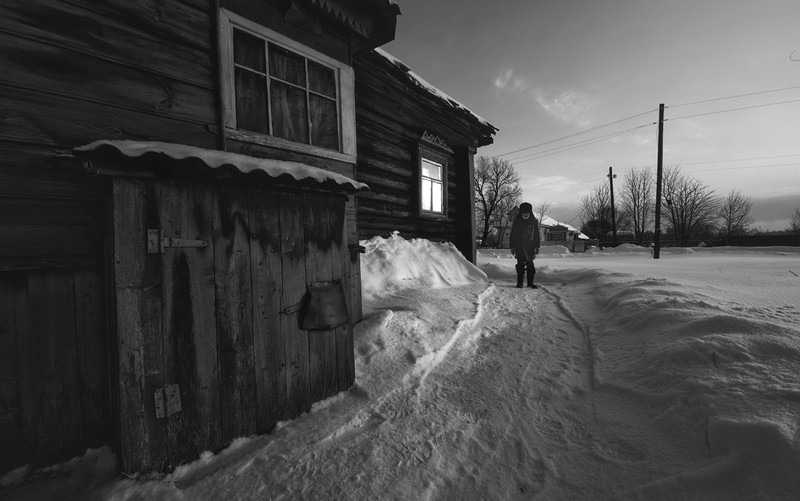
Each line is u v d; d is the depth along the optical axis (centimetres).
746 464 153
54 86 200
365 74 524
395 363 311
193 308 198
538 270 784
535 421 228
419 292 506
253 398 222
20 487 177
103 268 212
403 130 638
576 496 165
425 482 181
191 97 262
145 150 175
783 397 181
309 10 352
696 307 328
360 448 209
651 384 236
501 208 4341
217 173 201
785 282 518
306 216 261
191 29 263
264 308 231
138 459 178
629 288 449
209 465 198
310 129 360
